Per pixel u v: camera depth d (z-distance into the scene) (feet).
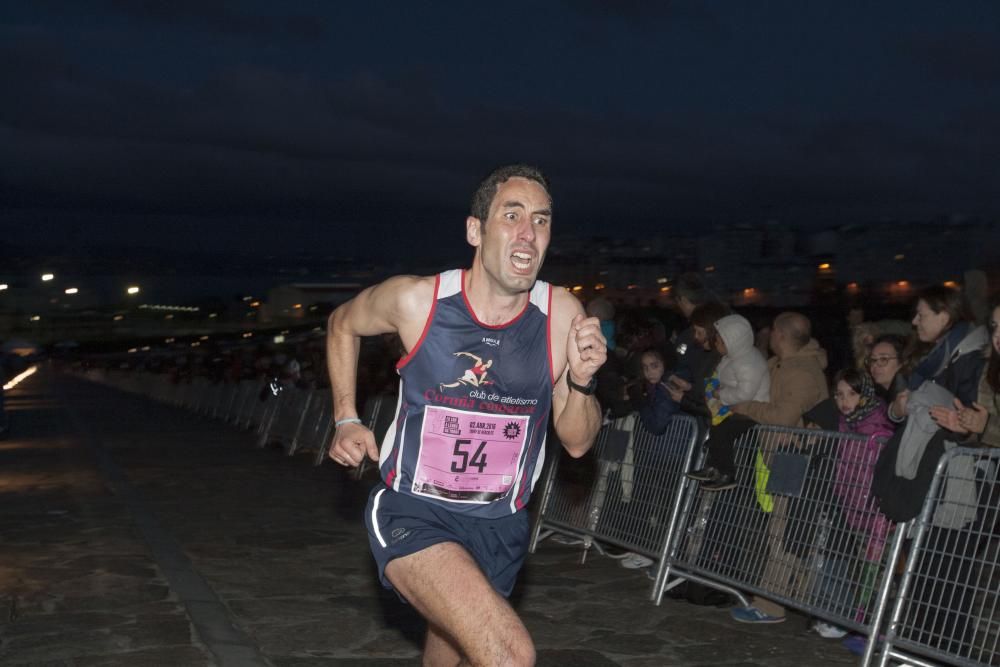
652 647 16.40
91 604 18.57
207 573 21.36
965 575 13.82
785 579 16.97
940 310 15.39
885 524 15.38
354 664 15.29
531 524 25.14
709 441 18.93
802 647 16.49
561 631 17.30
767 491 17.49
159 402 116.57
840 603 15.92
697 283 22.50
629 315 23.86
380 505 10.71
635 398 21.56
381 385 43.11
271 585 20.35
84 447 51.78
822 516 16.42
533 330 10.59
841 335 30.40
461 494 10.71
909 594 14.52
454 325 10.49
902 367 16.24
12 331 555.28
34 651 15.69
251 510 30.27
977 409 13.65
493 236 10.07
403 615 18.15
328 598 19.36
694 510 19.30
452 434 10.61
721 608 18.89
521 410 10.71
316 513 29.84
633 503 21.03
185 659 15.34
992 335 13.98
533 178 10.20
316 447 46.11
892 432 16.96
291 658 15.52
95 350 467.52
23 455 47.44
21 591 19.52
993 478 13.60
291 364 58.65
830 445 16.55
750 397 18.47
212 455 48.01
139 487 35.37
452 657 10.39
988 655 13.35
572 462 23.44
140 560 22.53
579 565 22.53
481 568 9.98
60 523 27.50
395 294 10.66
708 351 20.07
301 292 437.17
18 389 152.46
